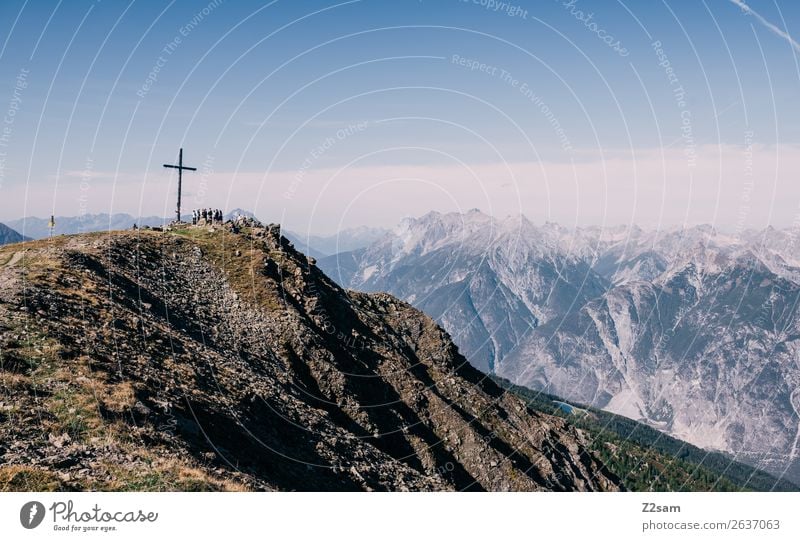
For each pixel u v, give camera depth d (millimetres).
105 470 30406
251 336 70188
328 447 53062
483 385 103312
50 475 28359
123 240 77375
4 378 35344
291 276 87938
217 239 90312
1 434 30484
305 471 46219
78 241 73750
